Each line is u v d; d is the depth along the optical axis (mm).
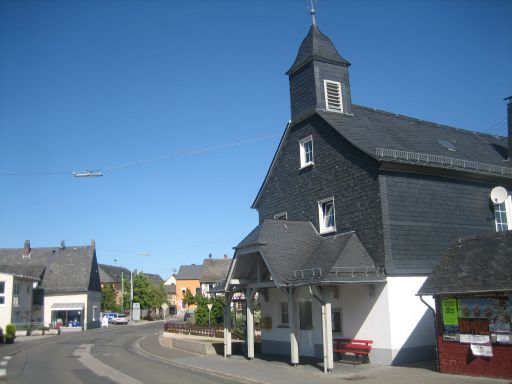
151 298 82625
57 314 61750
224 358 21109
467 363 13859
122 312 78562
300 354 20609
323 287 16484
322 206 21016
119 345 31469
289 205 22906
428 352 17375
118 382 15367
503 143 26859
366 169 18672
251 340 20375
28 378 16500
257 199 25031
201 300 42812
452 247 15656
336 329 19094
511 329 12945
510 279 12992
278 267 17891
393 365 16703
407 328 17172
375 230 17938
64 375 17203
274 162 24047
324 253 18266
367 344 17438
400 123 23859
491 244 14758
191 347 25016
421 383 13133
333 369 16375
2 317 47188
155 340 33562
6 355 25031
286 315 21953
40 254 67938
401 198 18297
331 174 20484
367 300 17781
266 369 17297
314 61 22234
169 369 18672
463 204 19859
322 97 22016
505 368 13016
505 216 21234
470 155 22234
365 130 21047
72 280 63062
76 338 38812
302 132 22594
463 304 14062
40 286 62219
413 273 17578
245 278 20484
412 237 18109
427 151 20578
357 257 17562
